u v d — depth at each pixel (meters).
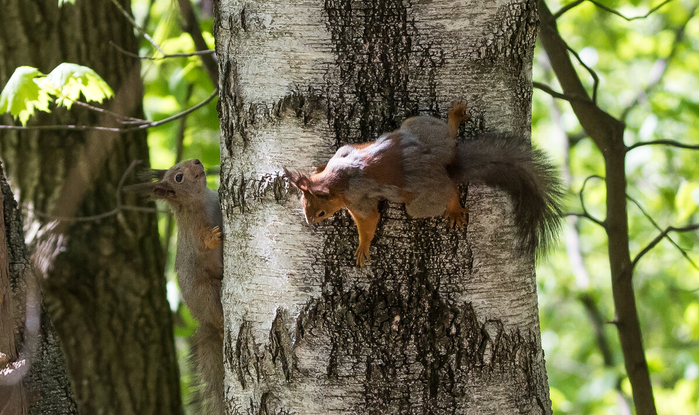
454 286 4.31
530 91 4.38
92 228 5.16
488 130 4.32
